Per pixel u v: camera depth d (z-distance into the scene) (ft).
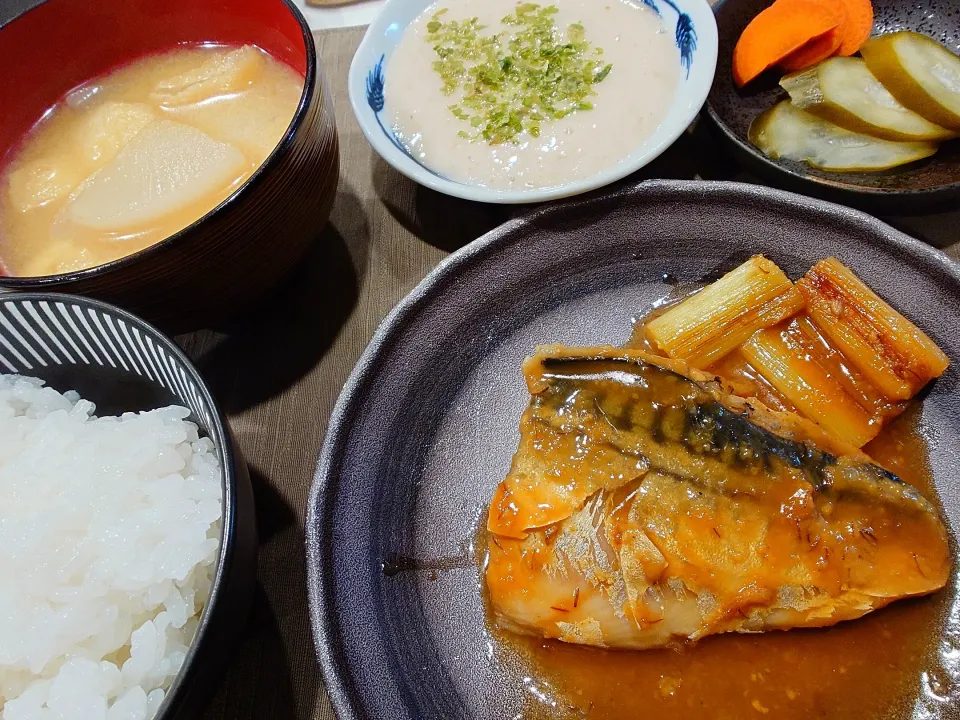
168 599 0.54
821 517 0.55
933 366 0.62
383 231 0.85
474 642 0.60
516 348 0.72
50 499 0.58
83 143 0.78
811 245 0.70
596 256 0.74
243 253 0.65
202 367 0.78
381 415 0.67
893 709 0.54
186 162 0.72
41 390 0.64
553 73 0.86
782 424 0.59
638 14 0.89
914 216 0.77
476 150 0.83
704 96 0.76
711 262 0.73
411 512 0.65
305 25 0.73
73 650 0.53
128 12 0.81
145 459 0.59
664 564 0.54
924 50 0.82
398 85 0.90
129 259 0.59
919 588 0.54
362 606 0.59
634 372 0.60
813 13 0.81
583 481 0.56
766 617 0.55
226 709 0.59
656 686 0.57
